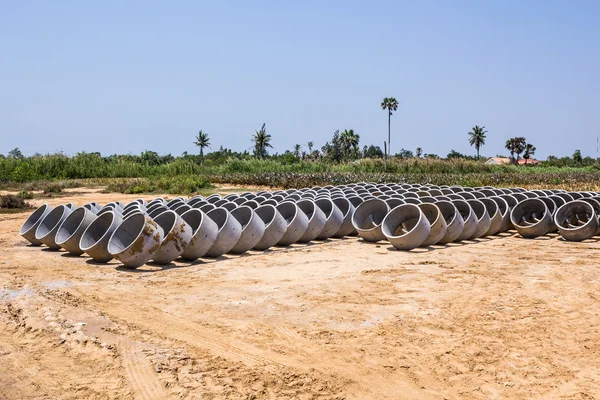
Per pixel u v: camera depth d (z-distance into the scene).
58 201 33.50
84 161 60.88
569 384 6.77
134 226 14.47
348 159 100.00
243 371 7.17
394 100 86.81
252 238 15.72
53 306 10.02
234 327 8.88
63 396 6.50
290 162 75.12
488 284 11.59
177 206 20.33
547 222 18.62
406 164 64.31
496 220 18.97
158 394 6.53
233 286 11.63
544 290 11.08
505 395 6.52
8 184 48.03
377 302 10.24
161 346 8.05
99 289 11.41
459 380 6.91
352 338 8.34
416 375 7.06
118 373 7.11
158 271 13.31
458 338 8.30
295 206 17.23
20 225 22.78
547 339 8.26
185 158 87.31
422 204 17.31
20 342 8.32
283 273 12.94
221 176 53.34
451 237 17.08
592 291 10.97
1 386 6.77
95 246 14.10
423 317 9.30
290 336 8.44
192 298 10.67
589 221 17.56
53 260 14.85
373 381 6.90
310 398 6.44
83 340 8.22
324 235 18.36
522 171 68.88
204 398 6.40
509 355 7.66
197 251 14.44
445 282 11.82
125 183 44.84
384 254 15.40
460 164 65.88
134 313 9.66
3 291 11.24
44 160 57.84
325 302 10.27
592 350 7.82
